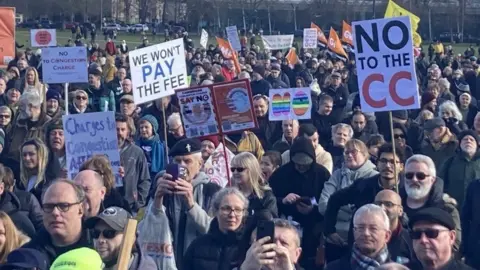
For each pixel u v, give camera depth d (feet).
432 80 63.87
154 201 24.23
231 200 23.26
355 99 51.65
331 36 107.45
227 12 255.29
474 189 28.07
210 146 32.71
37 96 38.47
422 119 44.98
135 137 41.57
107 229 19.67
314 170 30.96
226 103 31.89
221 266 23.07
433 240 20.13
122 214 19.90
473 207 27.94
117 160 32.32
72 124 32.19
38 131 37.73
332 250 27.68
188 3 254.47
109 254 19.69
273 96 43.96
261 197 27.58
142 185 33.91
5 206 25.68
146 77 35.60
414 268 21.88
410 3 246.47
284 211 29.91
